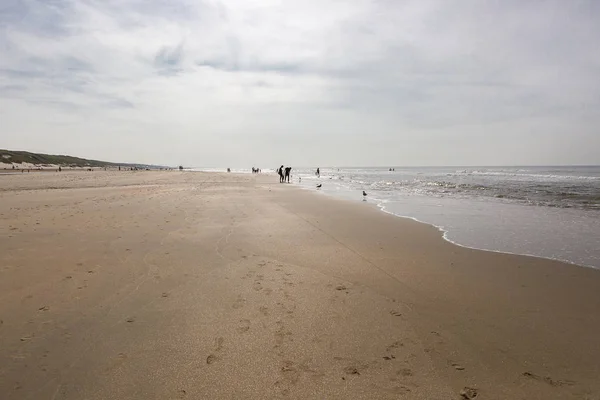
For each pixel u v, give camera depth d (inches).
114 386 121.3
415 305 194.4
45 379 124.5
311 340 155.2
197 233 375.2
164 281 228.2
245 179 1782.7
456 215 538.0
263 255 297.1
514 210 589.6
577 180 1568.7
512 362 138.3
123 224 414.0
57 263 257.6
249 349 147.0
